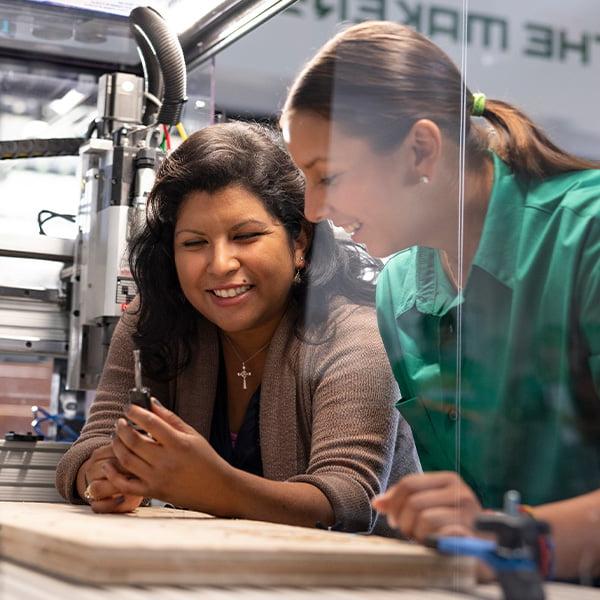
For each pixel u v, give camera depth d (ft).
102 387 5.64
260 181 5.15
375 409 4.77
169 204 5.35
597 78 3.91
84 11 7.20
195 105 7.29
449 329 4.45
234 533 2.99
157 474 4.32
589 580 2.60
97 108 7.72
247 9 6.28
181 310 5.52
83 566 2.39
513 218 3.84
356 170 4.16
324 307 5.24
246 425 5.37
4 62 7.98
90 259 7.16
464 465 3.75
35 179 8.16
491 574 2.39
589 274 3.49
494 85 4.05
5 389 8.01
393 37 4.07
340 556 2.51
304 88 4.17
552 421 3.44
